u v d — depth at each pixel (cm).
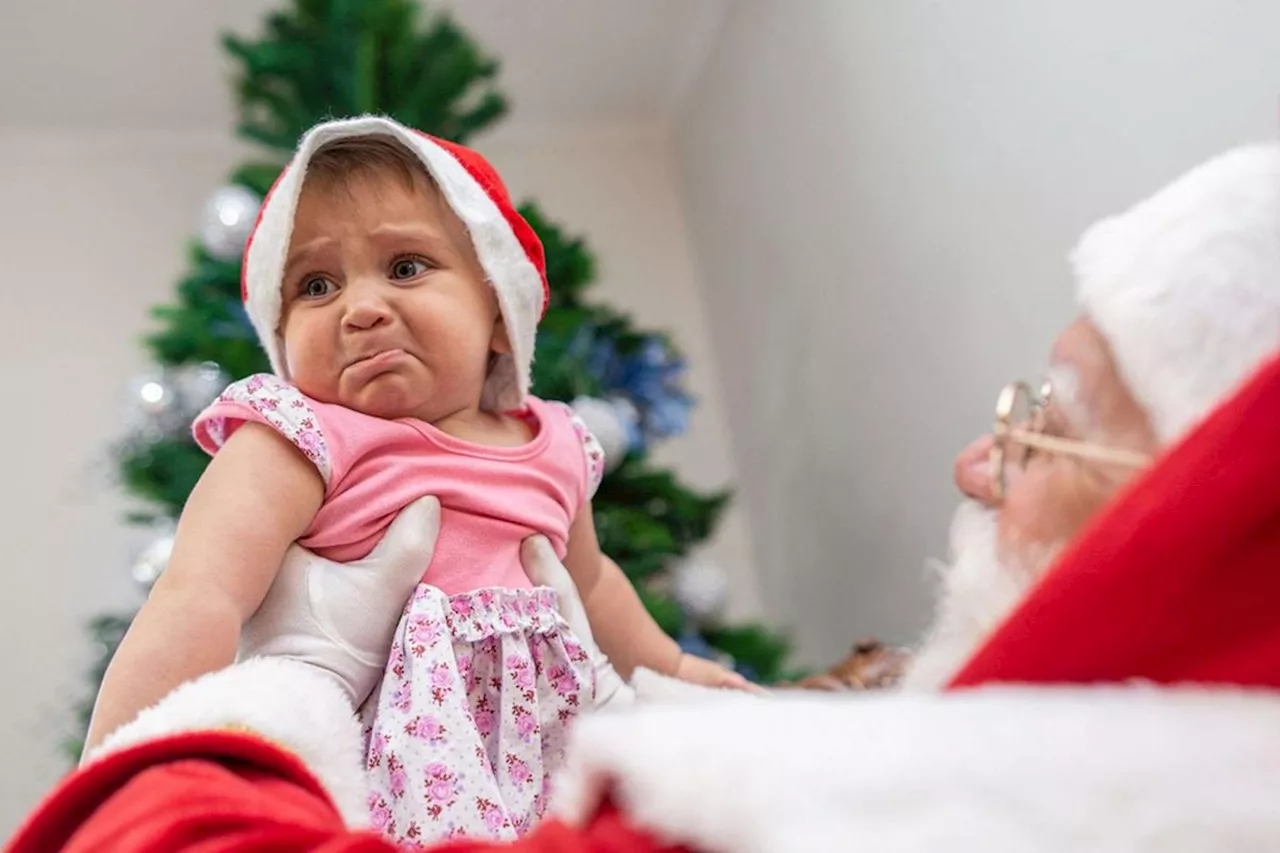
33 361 228
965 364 151
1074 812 28
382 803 68
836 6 185
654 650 102
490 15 229
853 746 31
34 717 206
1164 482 34
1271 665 33
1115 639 34
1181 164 107
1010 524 51
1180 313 43
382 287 85
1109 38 117
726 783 30
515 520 83
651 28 244
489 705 76
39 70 225
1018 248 137
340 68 165
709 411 255
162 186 244
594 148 271
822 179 196
